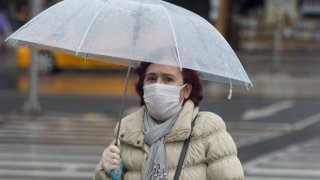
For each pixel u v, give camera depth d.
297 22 67.62
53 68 48.97
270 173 19.98
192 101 7.23
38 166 20.20
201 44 6.98
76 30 6.91
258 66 56.69
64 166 20.28
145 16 6.93
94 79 46.41
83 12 7.05
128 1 7.10
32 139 24.80
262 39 67.75
